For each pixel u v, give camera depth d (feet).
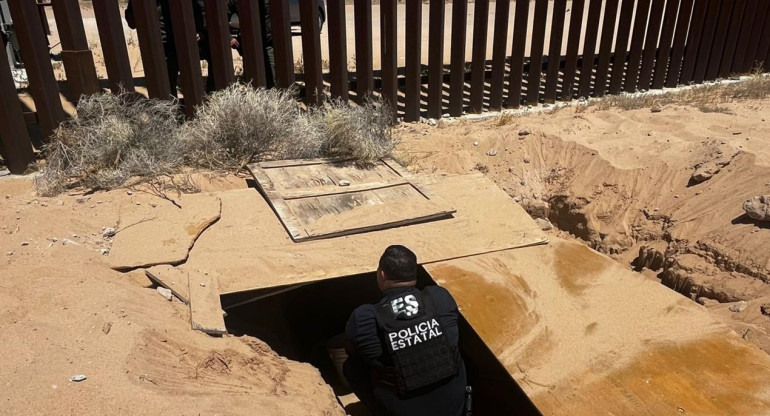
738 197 15.85
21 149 18.88
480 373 14.49
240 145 19.67
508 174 20.68
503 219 16.99
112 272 12.94
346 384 14.82
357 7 21.57
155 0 19.34
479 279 14.35
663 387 11.05
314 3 20.99
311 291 17.90
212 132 19.51
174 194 17.06
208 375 10.46
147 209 16.03
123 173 17.71
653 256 16.30
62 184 17.47
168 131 19.47
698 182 17.20
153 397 8.99
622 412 10.51
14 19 17.60
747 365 11.55
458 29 23.25
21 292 11.28
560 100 27.20
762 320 13.00
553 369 11.60
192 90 20.65
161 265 13.67
